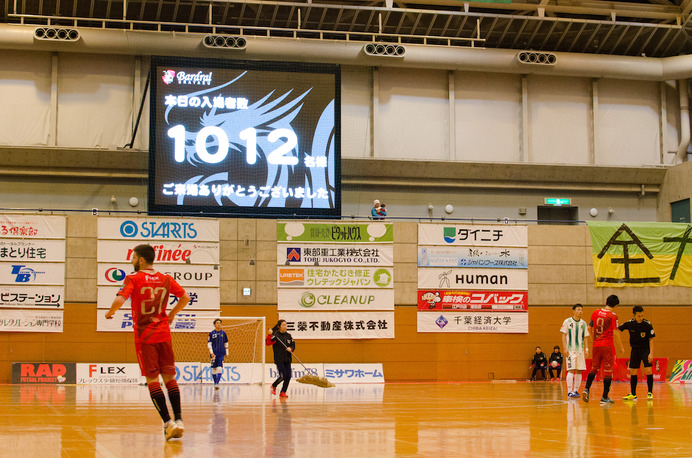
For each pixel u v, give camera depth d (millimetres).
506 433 8328
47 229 23047
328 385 15852
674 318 25672
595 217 30000
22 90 27016
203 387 20188
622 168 29453
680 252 25922
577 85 30562
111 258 23250
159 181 23938
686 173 28781
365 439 7660
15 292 22781
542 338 25109
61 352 22797
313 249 24219
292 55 27203
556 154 30188
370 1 28078
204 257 23703
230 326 23469
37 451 6668
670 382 24047
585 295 25469
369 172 28344
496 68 29031
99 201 26938
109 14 27359
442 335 24562
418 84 29484
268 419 10078
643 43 30406
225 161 24359
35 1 26672
